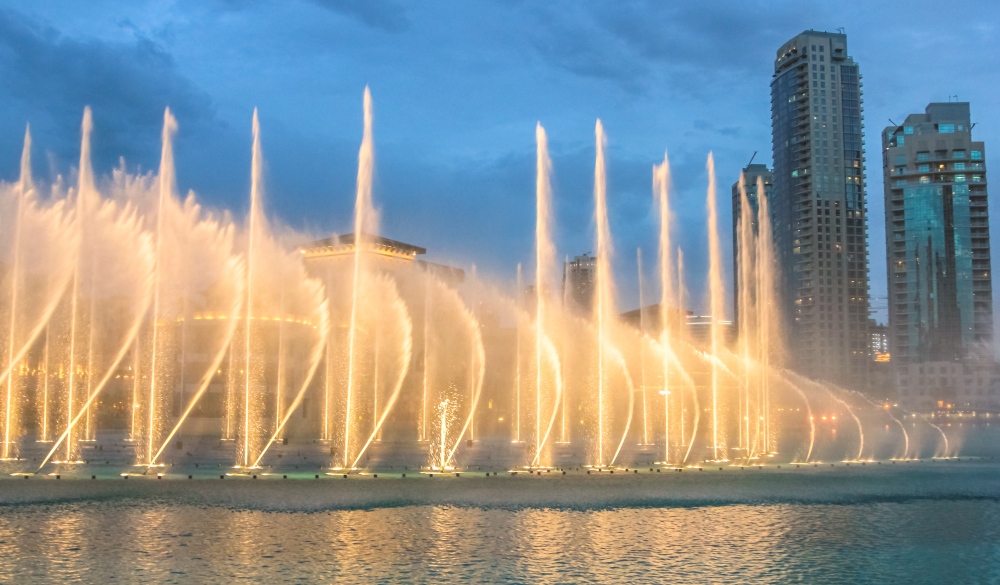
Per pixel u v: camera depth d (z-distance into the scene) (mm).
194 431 109062
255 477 51625
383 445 86250
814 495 46250
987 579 26812
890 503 43406
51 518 36094
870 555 30203
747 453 82688
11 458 66438
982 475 58188
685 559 29250
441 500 42375
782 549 31141
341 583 25422
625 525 35906
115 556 28625
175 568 26984
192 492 44344
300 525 34844
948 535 34250
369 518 36781
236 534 32750
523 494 45000
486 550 30281
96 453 71312
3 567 26953
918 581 26500
